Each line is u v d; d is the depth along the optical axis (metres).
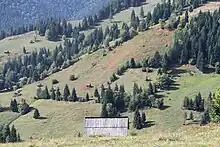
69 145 114.94
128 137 126.25
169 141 112.75
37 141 128.50
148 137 124.19
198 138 116.44
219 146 99.00
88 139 125.88
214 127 139.50
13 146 117.19
